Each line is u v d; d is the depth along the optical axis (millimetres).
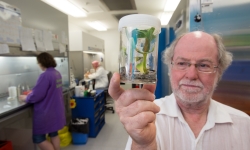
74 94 1706
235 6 615
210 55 432
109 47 3672
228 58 477
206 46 432
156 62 245
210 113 479
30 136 1109
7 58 1218
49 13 1426
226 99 644
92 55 3178
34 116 1062
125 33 239
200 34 458
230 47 627
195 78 432
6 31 996
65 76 1721
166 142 455
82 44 2375
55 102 1122
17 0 1083
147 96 272
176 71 465
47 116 1079
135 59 236
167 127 475
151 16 232
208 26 633
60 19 1604
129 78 243
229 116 474
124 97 280
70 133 1482
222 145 446
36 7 1267
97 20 2748
